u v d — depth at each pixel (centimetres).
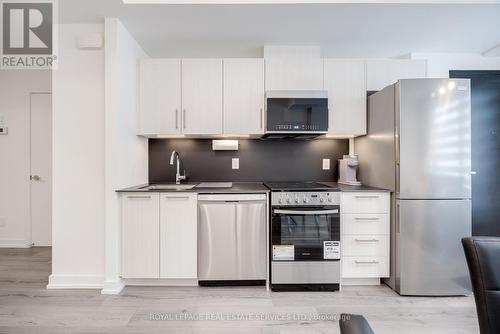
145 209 256
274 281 253
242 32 278
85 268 258
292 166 333
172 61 287
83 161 257
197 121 288
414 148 240
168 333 191
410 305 229
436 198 240
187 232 257
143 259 256
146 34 280
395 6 231
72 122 257
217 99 288
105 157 252
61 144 256
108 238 250
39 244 393
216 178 331
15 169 391
